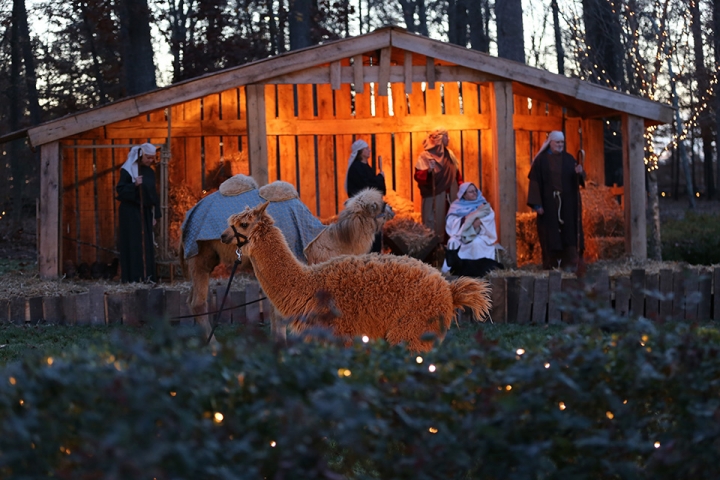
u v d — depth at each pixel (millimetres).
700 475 3227
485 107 13391
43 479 2795
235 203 7965
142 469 2443
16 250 19453
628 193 12125
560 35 27875
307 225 7570
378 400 2980
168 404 2711
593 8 16312
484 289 5723
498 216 12055
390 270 5512
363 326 5492
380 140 13297
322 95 13203
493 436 2914
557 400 3230
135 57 19062
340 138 13266
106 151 13164
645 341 3459
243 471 2773
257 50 21859
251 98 11586
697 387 3236
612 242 12500
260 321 9609
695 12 15453
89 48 26000
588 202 13188
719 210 28484
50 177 11562
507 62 11797
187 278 8633
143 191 11242
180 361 2939
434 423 3031
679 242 15266
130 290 9859
